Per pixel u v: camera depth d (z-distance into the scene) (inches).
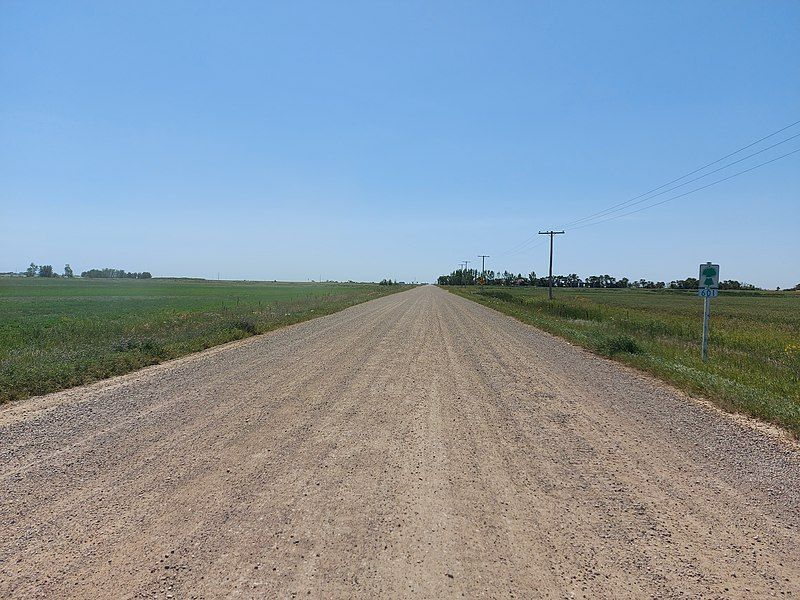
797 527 181.5
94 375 428.5
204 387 398.3
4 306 1665.8
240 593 135.5
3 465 228.2
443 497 202.5
